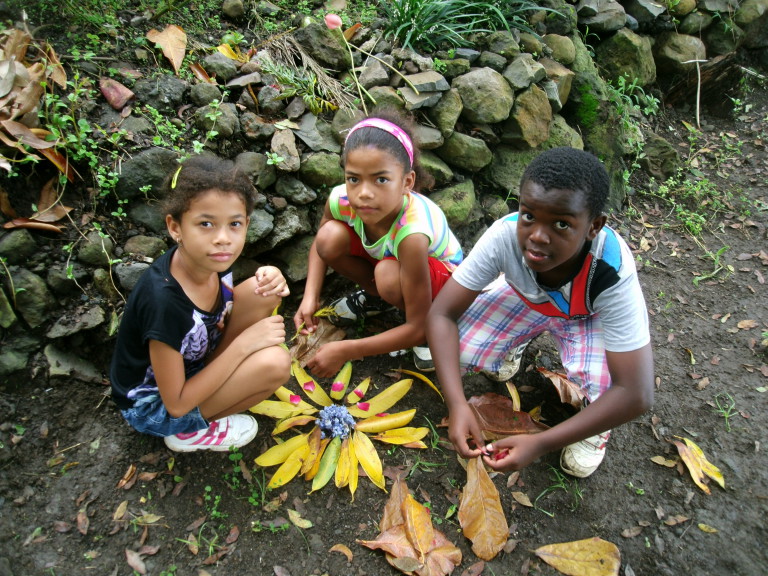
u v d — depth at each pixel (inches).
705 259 120.7
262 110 99.3
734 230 128.1
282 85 101.9
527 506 77.2
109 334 83.9
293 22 117.9
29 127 82.3
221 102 96.1
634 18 149.9
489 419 84.4
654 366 98.3
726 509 78.4
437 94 107.3
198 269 65.6
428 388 91.4
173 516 72.1
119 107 90.2
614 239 67.9
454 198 107.0
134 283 84.7
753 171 144.3
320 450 79.6
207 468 77.1
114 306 84.7
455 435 71.9
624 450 85.2
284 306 98.8
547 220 60.4
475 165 111.5
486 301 83.4
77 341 83.1
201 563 68.2
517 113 113.6
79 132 84.7
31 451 76.0
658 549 73.8
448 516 74.9
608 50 145.3
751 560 73.2
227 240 62.5
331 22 102.0
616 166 132.3
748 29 162.2
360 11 124.4
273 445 80.6
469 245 110.7
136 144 88.4
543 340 101.9
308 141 97.7
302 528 72.4
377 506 75.7
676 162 138.6
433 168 105.7
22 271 80.0
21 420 77.5
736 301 111.7
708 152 148.5
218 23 111.8
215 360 68.6
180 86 95.8
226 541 70.4
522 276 73.1
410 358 95.4
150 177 87.7
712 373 97.6
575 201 58.7
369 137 72.0
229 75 100.7
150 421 71.8
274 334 70.4
